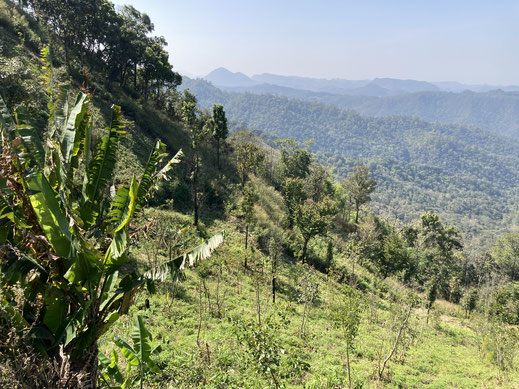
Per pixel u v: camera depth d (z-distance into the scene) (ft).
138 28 195.31
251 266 85.05
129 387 25.02
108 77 175.11
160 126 164.14
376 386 47.80
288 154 206.80
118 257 20.34
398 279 146.92
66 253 18.34
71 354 19.38
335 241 161.17
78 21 149.69
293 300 80.59
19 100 54.90
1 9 143.23
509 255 231.09
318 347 57.77
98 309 21.02
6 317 16.96
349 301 45.75
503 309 100.94
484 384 55.47
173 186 119.65
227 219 122.72
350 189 228.63
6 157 18.61
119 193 21.75
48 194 17.74
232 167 173.68
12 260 17.70
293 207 141.69
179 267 21.42
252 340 31.17
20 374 15.80
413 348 70.23
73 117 22.11
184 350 42.11
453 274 169.27
